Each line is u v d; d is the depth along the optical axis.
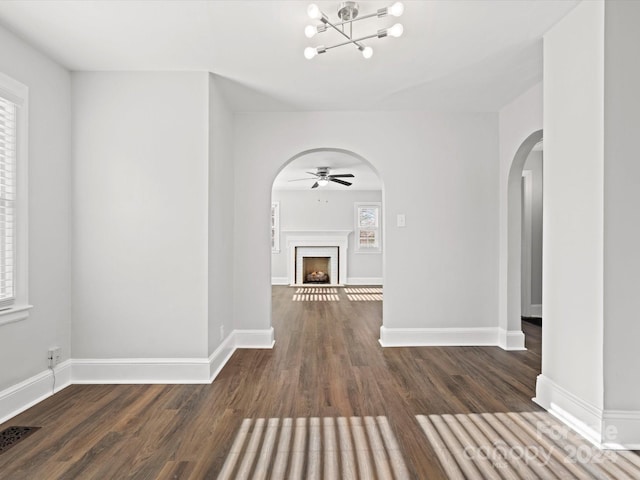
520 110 3.76
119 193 3.15
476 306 4.23
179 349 3.16
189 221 3.17
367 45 2.76
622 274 2.10
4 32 2.49
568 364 2.40
